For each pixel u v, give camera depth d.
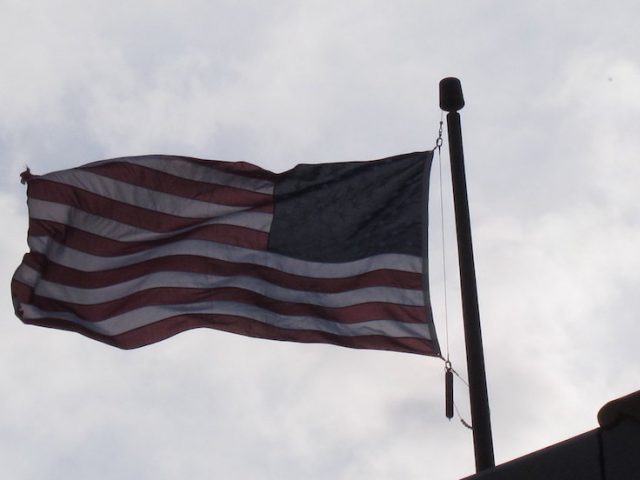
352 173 15.44
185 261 15.34
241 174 15.69
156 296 15.20
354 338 14.62
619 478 6.55
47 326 15.20
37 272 15.29
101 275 15.31
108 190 15.60
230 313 15.02
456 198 12.23
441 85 12.98
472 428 10.48
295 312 14.85
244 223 15.42
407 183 15.23
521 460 7.18
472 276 11.49
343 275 14.90
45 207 15.45
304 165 15.57
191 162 15.79
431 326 14.46
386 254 14.87
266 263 15.20
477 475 7.40
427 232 14.93
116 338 15.09
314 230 15.21
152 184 15.68
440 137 15.04
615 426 6.67
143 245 15.43
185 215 15.54
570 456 6.87
